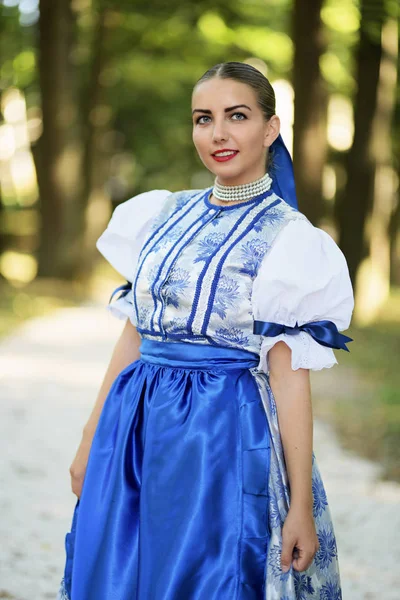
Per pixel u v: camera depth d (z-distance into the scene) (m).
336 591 2.38
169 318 2.27
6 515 4.57
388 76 14.92
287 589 2.15
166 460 2.21
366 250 15.38
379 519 4.84
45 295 17.53
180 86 21.36
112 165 24.64
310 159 14.09
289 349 2.20
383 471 5.98
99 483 2.34
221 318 2.22
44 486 5.23
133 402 2.33
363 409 8.03
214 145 2.29
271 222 2.26
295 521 2.17
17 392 8.18
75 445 6.31
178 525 2.16
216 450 2.17
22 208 27.69
